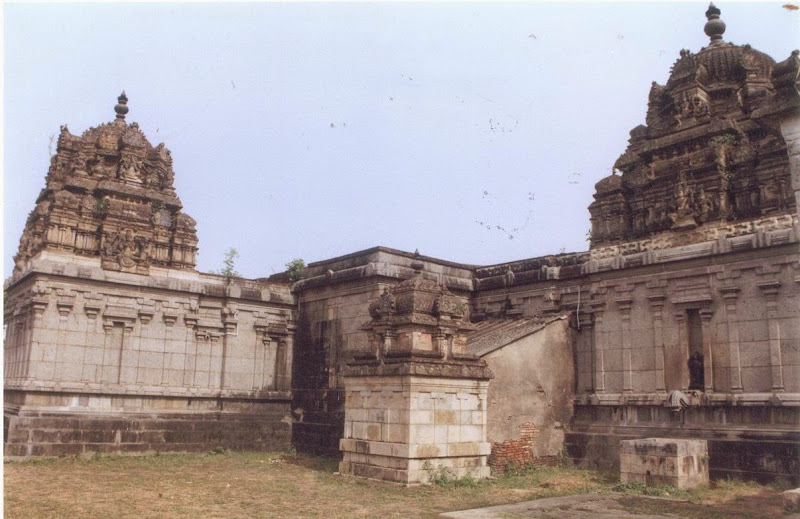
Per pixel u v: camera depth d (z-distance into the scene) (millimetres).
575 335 21531
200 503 13156
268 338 25438
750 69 20234
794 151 9750
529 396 19547
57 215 21484
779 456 15945
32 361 20156
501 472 18000
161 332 22922
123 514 11891
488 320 23953
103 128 24312
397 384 16062
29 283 21391
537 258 23391
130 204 23297
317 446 23453
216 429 23391
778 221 17234
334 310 24391
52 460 19500
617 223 21250
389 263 22953
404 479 15305
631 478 15750
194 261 24109
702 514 12258
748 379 17156
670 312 19062
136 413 21891
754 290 17406
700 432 17703
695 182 19391
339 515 11977
